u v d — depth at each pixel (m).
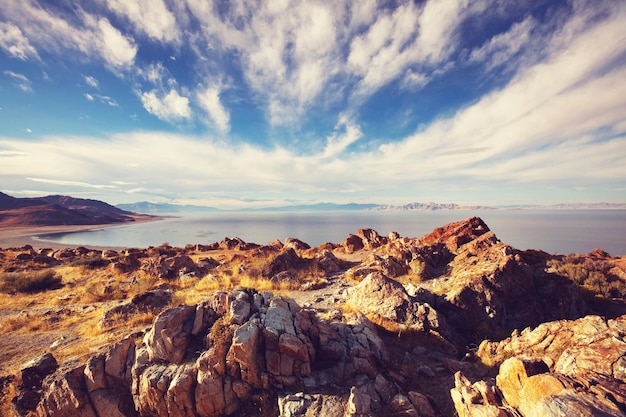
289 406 7.87
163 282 24.33
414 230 176.88
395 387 8.83
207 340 9.35
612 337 7.64
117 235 151.62
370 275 16.47
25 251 51.47
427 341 12.45
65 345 12.79
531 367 6.66
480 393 7.22
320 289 21.34
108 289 22.28
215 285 21.73
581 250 101.69
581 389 5.52
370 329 11.67
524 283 16.86
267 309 10.19
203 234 162.00
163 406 8.20
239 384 8.44
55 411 8.34
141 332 10.94
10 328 15.01
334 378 9.05
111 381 8.92
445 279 20.22
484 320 14.38
